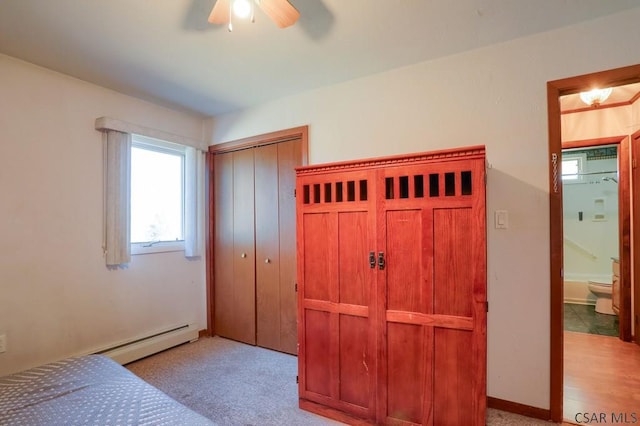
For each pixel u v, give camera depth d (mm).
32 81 2160
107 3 1552
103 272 2516
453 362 1581
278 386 2248
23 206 2115
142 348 2684
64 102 2316
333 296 1862
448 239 1592
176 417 1081
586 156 4461
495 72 1986
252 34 1837
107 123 2453
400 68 2273
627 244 2916
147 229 2906
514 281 1937
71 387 1277
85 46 1943
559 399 1820
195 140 3172
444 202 1598
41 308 2188
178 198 3172
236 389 2207
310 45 1962
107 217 2508
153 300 2861
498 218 1974
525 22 1758
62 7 1575
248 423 1833
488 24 1769
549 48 1853
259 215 3014
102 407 1134
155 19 1687
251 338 3047
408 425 1661
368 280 1765
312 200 1947
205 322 3322
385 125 2338
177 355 2791
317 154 2629
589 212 4445
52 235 2246
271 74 2355
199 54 2059
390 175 1717
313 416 1896
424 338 1634
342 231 1845
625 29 1686
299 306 1982
